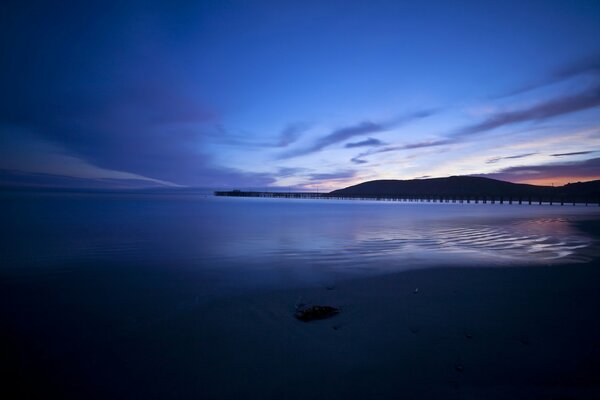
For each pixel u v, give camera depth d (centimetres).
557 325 496
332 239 1520
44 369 396
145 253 1156
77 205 4491
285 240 1490
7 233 1648
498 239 1513
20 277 823
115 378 374
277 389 347
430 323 506
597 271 852
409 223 2361
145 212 3350
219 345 445
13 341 468
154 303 622
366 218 2841
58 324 527
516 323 504
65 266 951
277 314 554
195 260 1040
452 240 1482
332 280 782
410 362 396
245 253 1163
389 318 526
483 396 334
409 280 769
